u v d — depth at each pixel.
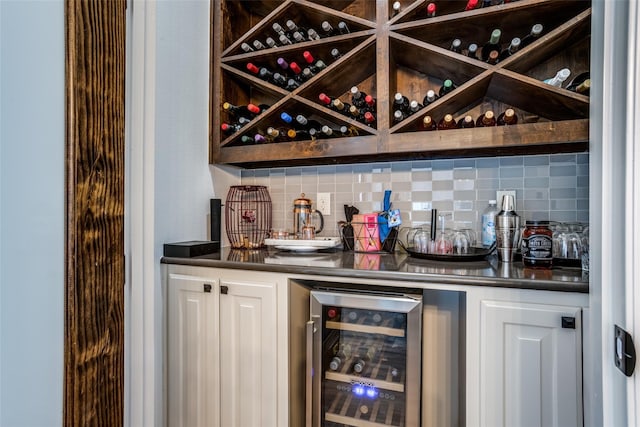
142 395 1.24
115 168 0.82
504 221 1.18
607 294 0.51
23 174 0.66
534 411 0.87
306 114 1.65
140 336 1.25
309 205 1.63
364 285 1.13
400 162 1.58
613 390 0.49
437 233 1.36
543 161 1.36
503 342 0.90
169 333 1.28
